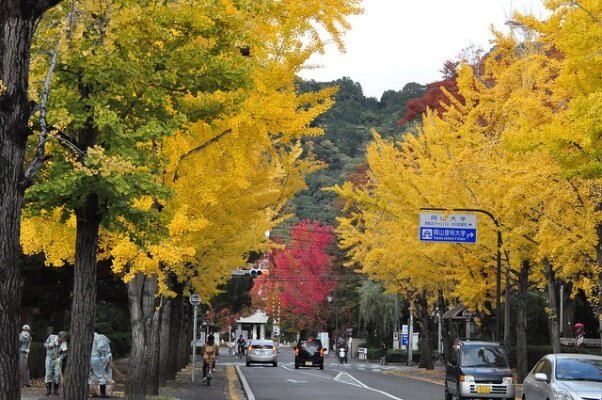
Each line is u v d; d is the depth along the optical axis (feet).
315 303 258.57
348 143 356.79
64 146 38.45
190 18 39.01
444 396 92.38
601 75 58.44
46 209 40.91
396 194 104.12
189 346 194.08
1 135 27.17
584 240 69.26
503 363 82.38
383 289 211.20
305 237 258.98
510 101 78.18
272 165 72.13
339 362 234.99
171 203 52.39
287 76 49.03
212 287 108.37
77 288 41.78
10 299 27.12
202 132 51.13
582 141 55.67
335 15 48.67
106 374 72.79
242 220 73.05
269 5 39.91
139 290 62.23
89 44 36.83
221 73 40.04
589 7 57.72
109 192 38.91
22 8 27.48
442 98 150.41
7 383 26.84
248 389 97.35
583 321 181.27
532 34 93.04
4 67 27.20
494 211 94.38
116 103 39.17
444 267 113.60
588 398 54.19
